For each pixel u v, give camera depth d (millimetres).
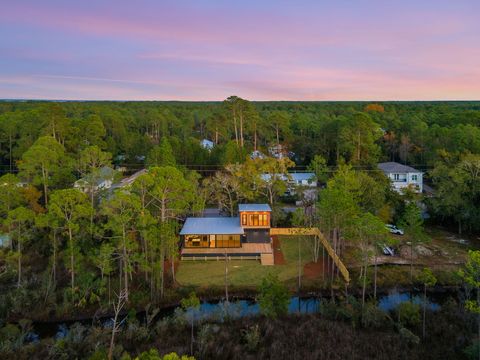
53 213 29641
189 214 47062
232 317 26609
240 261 37500
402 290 31906
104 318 27953
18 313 27984
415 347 22750
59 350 22188
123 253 30375
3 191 32875
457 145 61625
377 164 64500
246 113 80875
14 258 31422
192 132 111875
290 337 23781
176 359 11273
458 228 45906
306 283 32469
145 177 30781
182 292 30969
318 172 53375
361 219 28938
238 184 47250
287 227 47344
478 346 20766
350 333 24266
